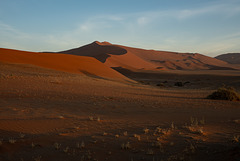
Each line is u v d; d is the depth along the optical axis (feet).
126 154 16.55
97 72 195.21
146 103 48.32
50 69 145.79
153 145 18.40
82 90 69.51
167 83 228.84
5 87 58.90
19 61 154.51
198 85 185.26
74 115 32.14
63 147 17.89
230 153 14.70
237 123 27.25
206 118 31.73
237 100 64.34
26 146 17.69
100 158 15.72
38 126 24.35
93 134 22.25
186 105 47.06
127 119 30.63
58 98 48.49
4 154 15.70
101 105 42.65
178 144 18.63
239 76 246.27
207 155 15.40
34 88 62.44
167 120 30.22
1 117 27.04
